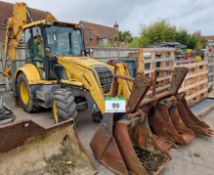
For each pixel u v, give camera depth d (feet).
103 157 8.34
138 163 7.40
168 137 9.91
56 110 12.04
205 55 21.88
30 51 15.90
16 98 18.31
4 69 21.63
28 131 6.91
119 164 7.75
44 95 13.65
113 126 8.02
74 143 8.29
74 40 15.21
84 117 14.80
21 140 6.78
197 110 15.67
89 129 12.53
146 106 9.52
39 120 14.52
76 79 12.35
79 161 8.04
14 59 18.69
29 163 7.06
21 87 16.92
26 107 16.35
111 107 7.85
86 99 11.78
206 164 8.72
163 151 8.50
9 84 23.91
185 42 64.23
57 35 14.12
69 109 11.35
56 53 14.23
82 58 13.39
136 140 9.12
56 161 7.76
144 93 7.59
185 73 10.25
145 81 7.40
